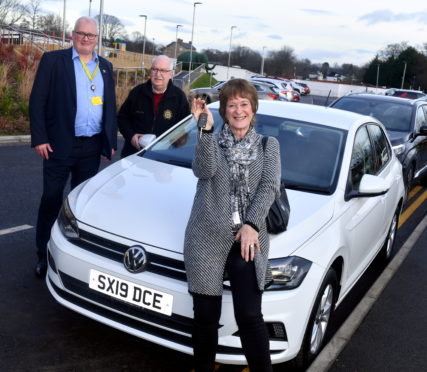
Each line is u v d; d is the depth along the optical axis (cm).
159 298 295
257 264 258
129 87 1723
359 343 395
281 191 277
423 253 626
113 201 339
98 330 366
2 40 1786
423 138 898
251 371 271
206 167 250
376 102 941
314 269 310
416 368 369
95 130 442
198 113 247
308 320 314
